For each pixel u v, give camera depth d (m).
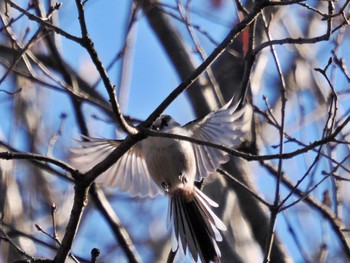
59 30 5.95
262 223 8.16
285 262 7.94
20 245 8.65
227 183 8.62
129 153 8.02
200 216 7.46
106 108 8.75
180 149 7.50
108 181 7.94
